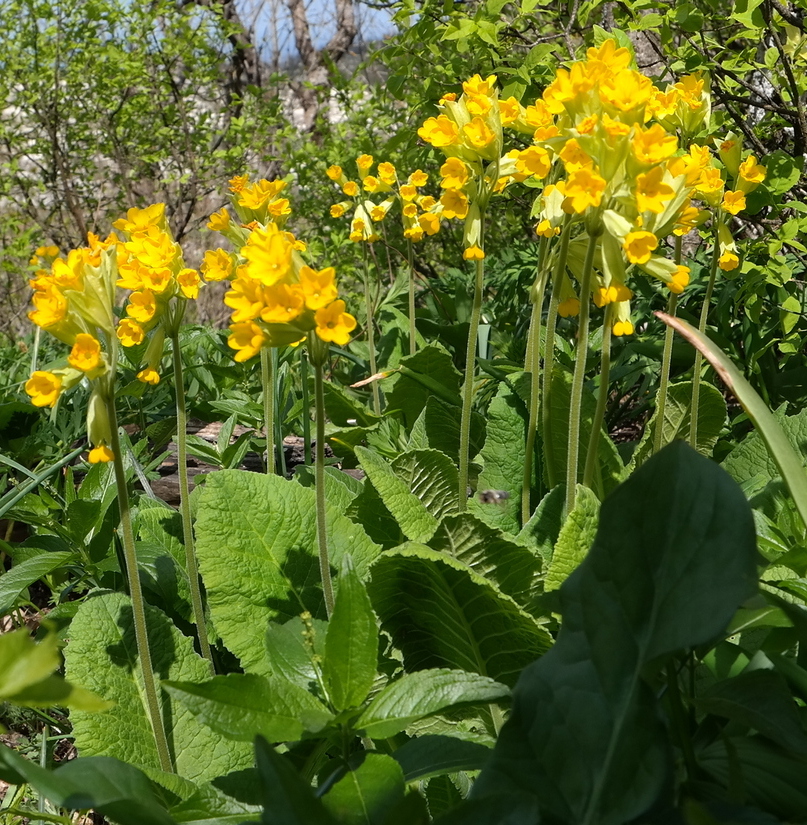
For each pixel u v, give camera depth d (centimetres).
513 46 136
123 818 39
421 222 90
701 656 46
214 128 313
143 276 54
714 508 40
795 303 92
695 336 46
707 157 64
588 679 40
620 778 37
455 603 57
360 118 219
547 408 69
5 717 71
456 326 140
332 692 46
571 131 52
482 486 75
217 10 285
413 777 44
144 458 104
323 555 52
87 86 292
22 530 110
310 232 230
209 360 145
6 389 139
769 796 40
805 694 43
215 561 60
